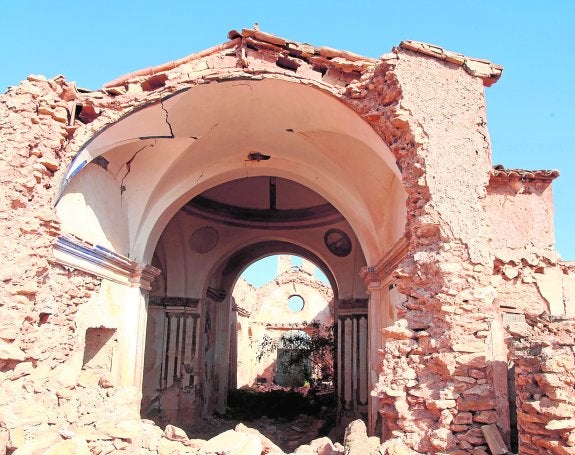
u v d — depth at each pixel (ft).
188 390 46.24
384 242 33.35
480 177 23.81
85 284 27.37
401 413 20.77
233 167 35.76
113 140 27.94
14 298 21.84
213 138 32.53
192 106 29.09
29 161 23.26
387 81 25.72
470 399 20.24
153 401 45.83
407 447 20.15
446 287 21.77
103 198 29.81
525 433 16.19
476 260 22.30
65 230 25.73
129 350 32.04
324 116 29.14
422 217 23.16
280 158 35.40
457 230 22.79
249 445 23.30
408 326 22.26
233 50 28.19
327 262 50.75
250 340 90.99
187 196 35.45
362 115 26.45
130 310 32.45
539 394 15.81
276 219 51.75
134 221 33.01
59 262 24.63
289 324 92.22
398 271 23.20
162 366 46.52
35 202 23.32
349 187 33.53
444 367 20.72
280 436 45.39
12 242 22.08
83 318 27.12
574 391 15.05
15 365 21.74
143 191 32.81
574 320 16.43
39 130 24.00
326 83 27.25
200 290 48.47
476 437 19.76
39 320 23.43
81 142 25.71
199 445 23.95
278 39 27.37
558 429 14.74
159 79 28.07
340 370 47.65
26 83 24.03
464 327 21.18
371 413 32.73
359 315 48.65
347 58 27.27
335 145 31.35
